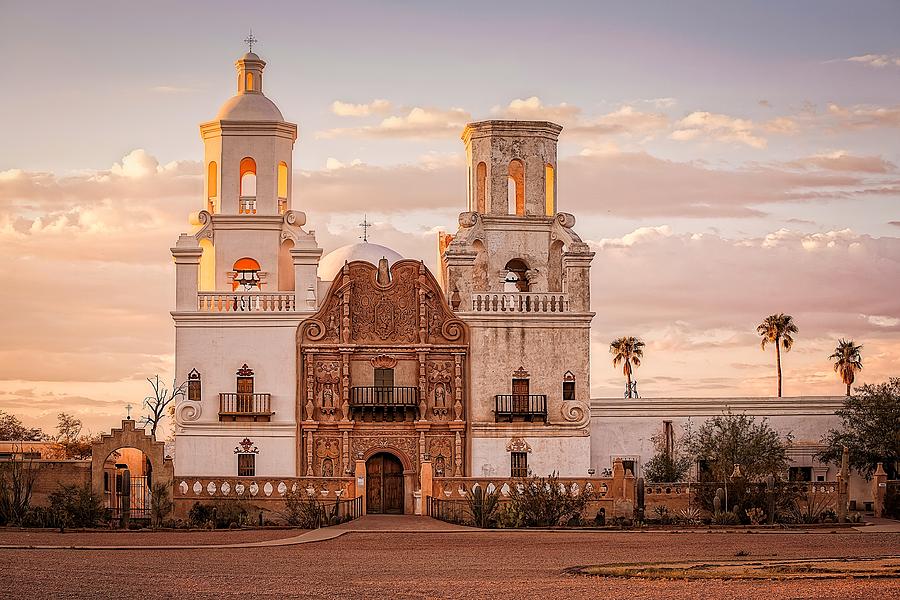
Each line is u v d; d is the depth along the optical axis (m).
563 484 71.00
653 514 71.50
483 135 85.19
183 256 80.12
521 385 80.88
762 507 70.88
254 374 79.69
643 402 83.56
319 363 79.94
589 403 81.06
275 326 79.94
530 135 85.31
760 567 45.16
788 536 61.19
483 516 67.69
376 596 40.72
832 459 83.25
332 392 79.81
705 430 81.50
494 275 84.25
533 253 84.81
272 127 85.19
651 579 43.06
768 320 120.81
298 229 85.38
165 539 58.59
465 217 83.75
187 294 80.06
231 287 84.19
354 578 44.88
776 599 38.16
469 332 80.69
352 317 80.31
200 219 84.56
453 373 80.62
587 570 45.75
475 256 83.06
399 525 67.81
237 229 84.62
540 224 84.81
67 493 67.69
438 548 55.19
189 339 79.81
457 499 71.50
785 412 84.56
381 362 80.44
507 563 49.28
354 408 79.56
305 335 80.00
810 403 84.88
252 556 51.53
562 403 80.88
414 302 80.69
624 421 83.44
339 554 52.56
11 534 60.97
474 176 85.38
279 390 79.69
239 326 79.88
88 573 45.62
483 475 80.00
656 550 53.81
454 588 42.25
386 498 80.00
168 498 70.19
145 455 72.56
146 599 40.28
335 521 68.38
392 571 46.88
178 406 79.31
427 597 40.44
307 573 46.22
